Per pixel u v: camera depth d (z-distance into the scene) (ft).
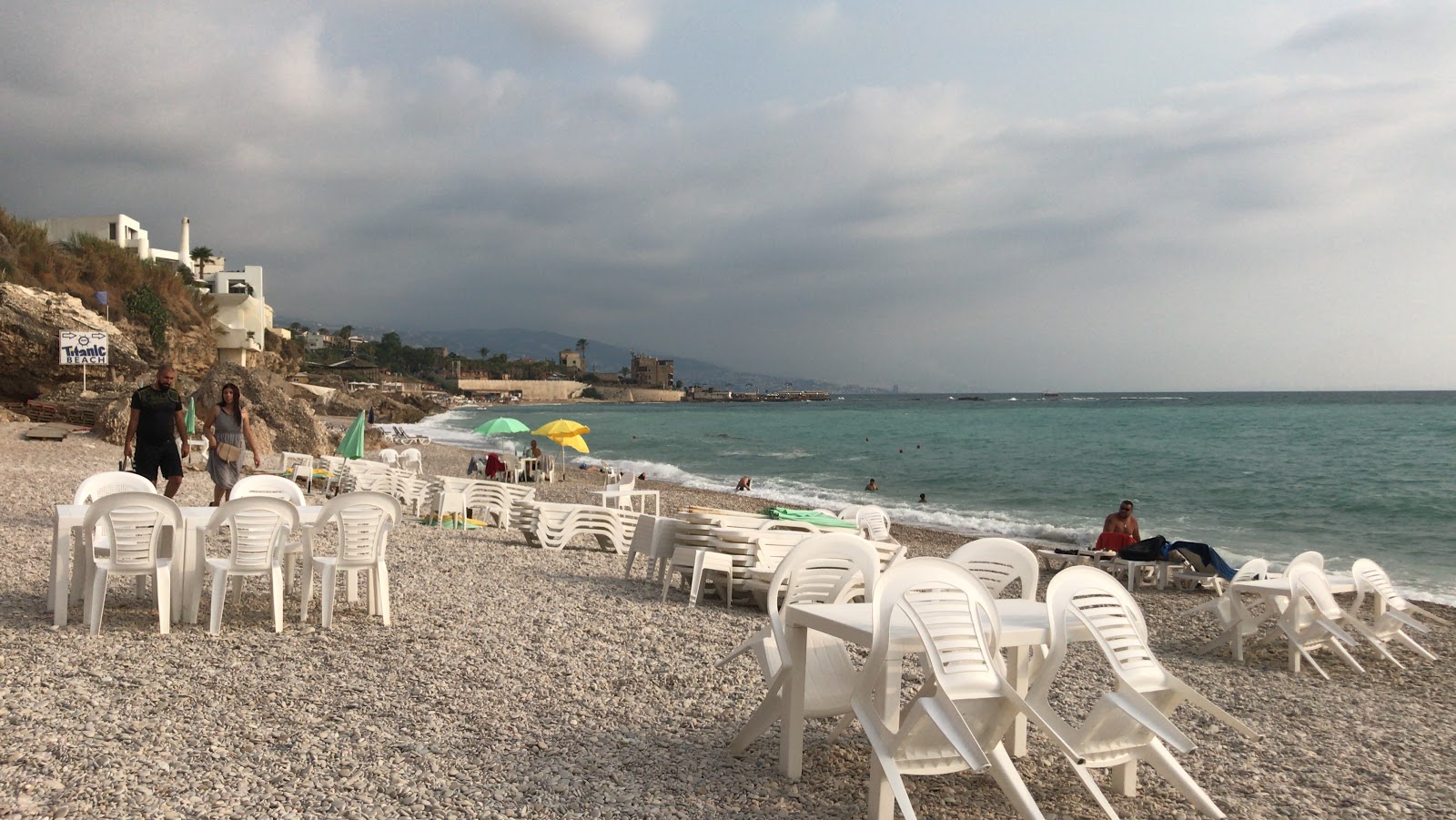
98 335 90.17
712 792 14.03
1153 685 13.44
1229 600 27.40
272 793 13.21
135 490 25.40
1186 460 128.26
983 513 78.59
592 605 28.53
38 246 142.31
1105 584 14.16
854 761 15.62
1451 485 89.92
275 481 26.50
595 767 14.87
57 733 14.96
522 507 44.21
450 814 12.80
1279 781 15.80
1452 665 26.73
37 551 30.66
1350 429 192.44
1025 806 12.09
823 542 16.06
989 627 13.17
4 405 102.73
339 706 17.33
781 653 14.84
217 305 219.20
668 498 83.56
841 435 220.43
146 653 20.01
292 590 27.91
